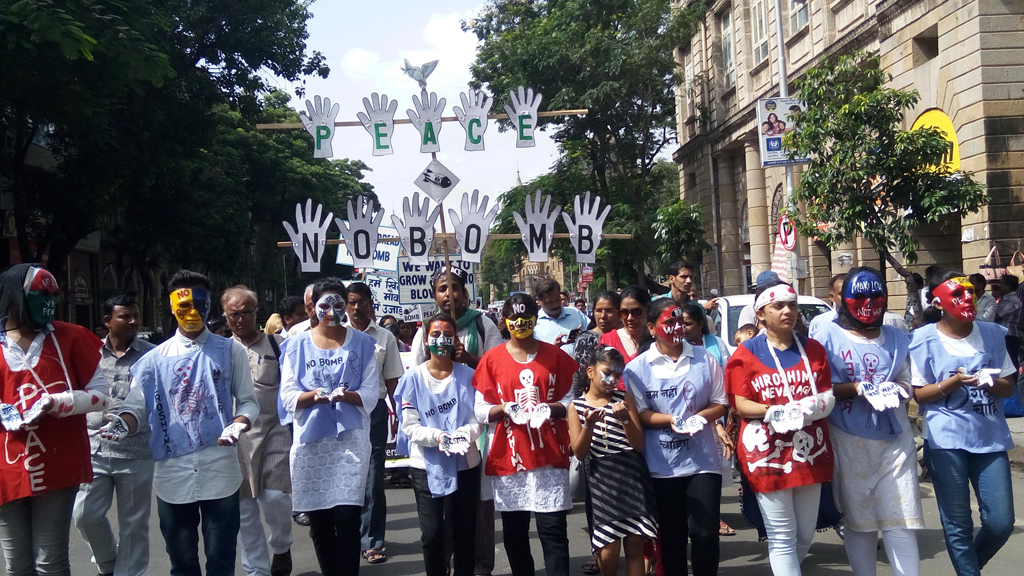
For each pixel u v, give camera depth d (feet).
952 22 49.67
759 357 15.21
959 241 57.31
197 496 15.61
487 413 16.37
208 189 110.63
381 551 21.24
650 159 88.63
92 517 17.94
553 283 24.59
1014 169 47.06
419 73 25.04
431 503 16.94
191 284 16.28
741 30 84.94
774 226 80.48
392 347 21.40
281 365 18.57
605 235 24.88
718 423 18.28
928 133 39.58
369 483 21.18
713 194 95.66
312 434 16.78
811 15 70.33
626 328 19.25
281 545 19.77
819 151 42.06
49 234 64.90
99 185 61.72
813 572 18.95
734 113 88.94
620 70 81.20
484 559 18.84
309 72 74.54
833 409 15.48
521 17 104.06
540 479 16.16
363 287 21.17
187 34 65.00
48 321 15.05
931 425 15.33
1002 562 19.08
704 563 15.65
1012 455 29.09
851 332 15.51
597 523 15.94
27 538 14.76
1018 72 47.14
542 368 16.43
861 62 56.59
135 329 19.49
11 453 14.40
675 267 23.43
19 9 37.40
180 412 15.76
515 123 26.02
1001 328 15.44
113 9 44.50
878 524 15.02
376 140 25.67
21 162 60.44
